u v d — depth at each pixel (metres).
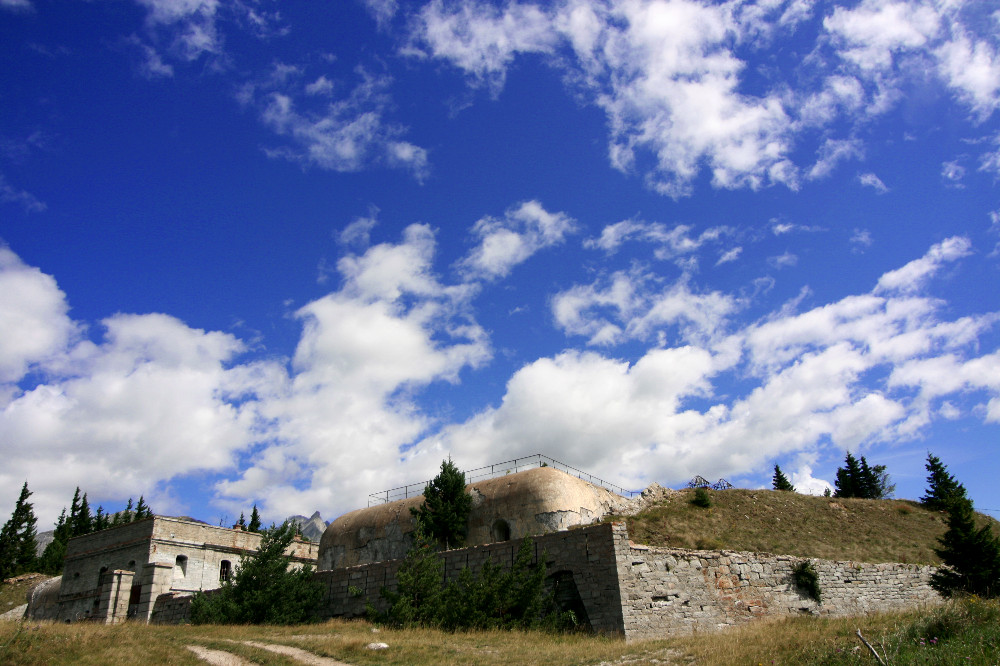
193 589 43.81
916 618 18.61
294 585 32.38
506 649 21.86
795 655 16.67
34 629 21.50
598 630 25.69
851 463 75.12
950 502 37.69
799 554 41.16
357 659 20.78
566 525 35.34
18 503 73.00
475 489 39.50
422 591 28.03
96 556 46.88
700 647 19.64
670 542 38.75
